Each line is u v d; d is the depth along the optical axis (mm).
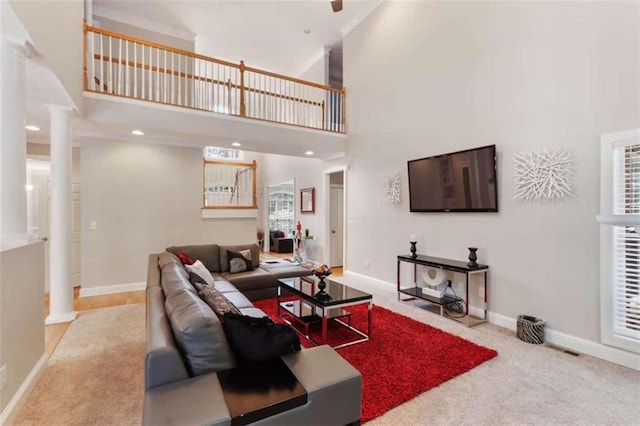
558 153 2963
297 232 7637
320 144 5715
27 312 2217
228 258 4562
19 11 1879
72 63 3229
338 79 8586
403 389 2174
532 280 3189
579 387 2232
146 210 5199
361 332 3211
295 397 1388
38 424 1856
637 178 2494
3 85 2139
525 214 3252
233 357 1636
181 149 5461
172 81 4855
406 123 4734
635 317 2518
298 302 3822
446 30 4117
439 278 4020
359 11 5602
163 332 1590
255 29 6215
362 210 5637
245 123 4934
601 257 2686
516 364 2566
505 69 3426
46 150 5023
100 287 4867
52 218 3545
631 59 2520
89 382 2301
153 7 5520
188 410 1245
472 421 1875
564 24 2932
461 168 3854
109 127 4176
